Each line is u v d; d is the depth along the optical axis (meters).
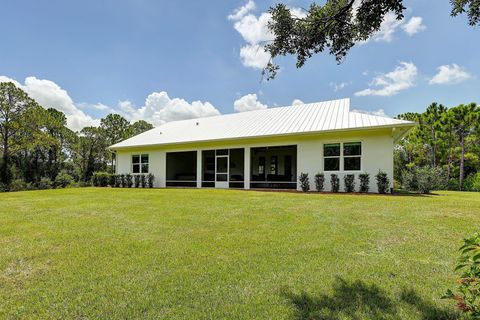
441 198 9.00
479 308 1.77
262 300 2.40
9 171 25.08
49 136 27.28
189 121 22.50
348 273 2.92
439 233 4.39
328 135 12.66
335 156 12.52
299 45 3.96
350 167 12.17
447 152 21.39
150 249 3.81
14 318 2.18
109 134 38.06
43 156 30.48
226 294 2.52
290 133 12.89
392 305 2.28
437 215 5.75
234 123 18.00
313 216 5.87
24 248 3.88
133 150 19.39
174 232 4.71
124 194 11.24
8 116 24.64
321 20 3.81
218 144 15.91
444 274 2.84
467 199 8.62
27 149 26.59
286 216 5.91
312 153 12.99
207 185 16.83
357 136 12.02
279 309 2.26
